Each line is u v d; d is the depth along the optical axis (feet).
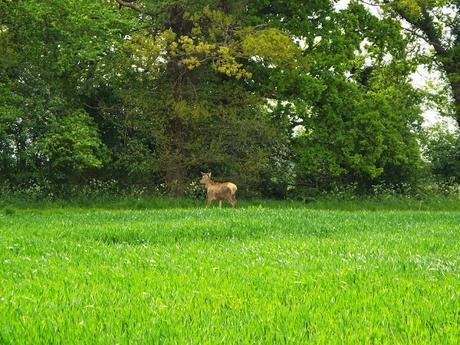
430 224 56.65
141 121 109.81
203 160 108.78
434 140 140.05
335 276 25.55
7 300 20.20
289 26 118.93
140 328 16.63
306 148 118.21
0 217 66.18
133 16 108.78
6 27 101.50
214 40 103.86
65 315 18.11
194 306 19.58
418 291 22.21
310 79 112.98
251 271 27.32
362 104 120.67
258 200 113.80
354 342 15.40
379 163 125.18
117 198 108.06
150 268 28.48
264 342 15.42
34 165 101.55
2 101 96.17
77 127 98.48
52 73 104.47
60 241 40.32
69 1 93.76
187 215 64.44
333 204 111.55
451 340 15.49
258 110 117.29
